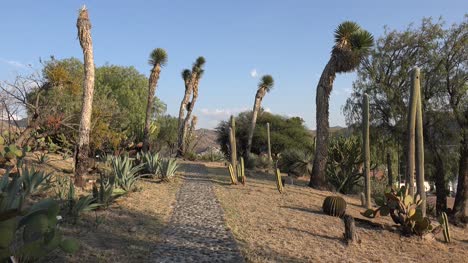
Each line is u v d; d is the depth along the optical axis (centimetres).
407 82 1944
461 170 1788
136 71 4347
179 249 673
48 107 1594
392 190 1101
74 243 482
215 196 1334
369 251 836
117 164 1254
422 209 1130
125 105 3953
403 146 2041
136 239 707
